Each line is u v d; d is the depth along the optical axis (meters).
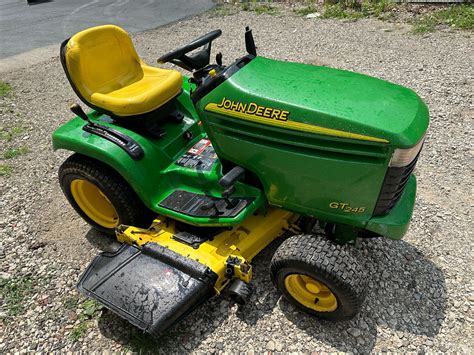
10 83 5.96
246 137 2.36
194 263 2.46
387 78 5.18
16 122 4.94
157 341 2.49
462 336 2.40
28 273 2.98
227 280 2.57
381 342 2.40
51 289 2.86
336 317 2.41
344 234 2.50
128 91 3.00
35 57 6.84
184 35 7.36
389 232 2.33
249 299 2.67
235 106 2.32
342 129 2.08
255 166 2.42
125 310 2.36
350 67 5.58
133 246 2.69
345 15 7.49
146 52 6.75
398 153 2.03
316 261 2.21
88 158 2.95
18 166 4.13
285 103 2.19
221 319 2.58
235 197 2.57
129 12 8.98
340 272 2.18
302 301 2.49
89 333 2.57
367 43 6.29
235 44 6.70
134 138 2.79
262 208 2.69
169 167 2.84
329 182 2.23
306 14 7.88
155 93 2.82
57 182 3.88
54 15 9.07
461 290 2.65
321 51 6.19
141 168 2.72
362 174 2.14
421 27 6.59
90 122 2.89
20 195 3.73
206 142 2.99
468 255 2.88
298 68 2.44
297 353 2.38
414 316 2.52
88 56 2.92
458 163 3.70
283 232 2.85
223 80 2.36
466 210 3.23
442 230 3.08
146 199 2.74
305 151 2.21
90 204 3.22
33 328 2.62
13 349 2.51
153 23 8.17
